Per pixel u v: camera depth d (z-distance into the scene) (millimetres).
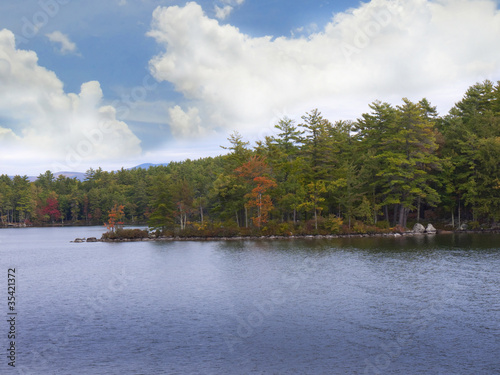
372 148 98438
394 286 40406
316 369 22438
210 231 92125
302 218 97875
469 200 87750
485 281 41500
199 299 37156
